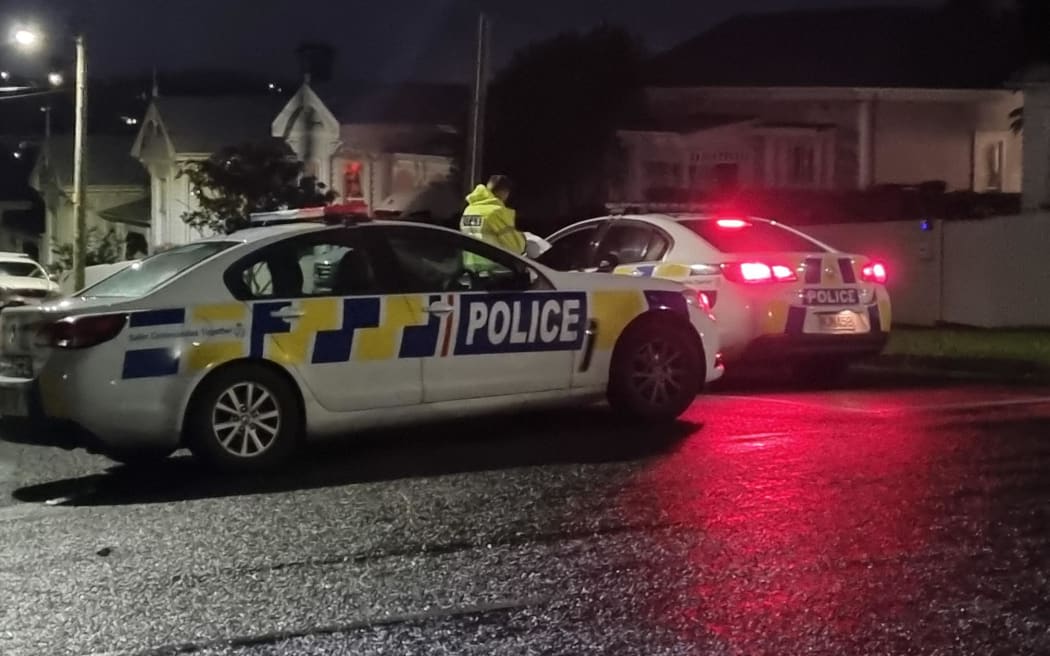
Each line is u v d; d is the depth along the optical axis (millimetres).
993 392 11867
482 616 5699
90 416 8109
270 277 8633
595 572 6293
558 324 9391
